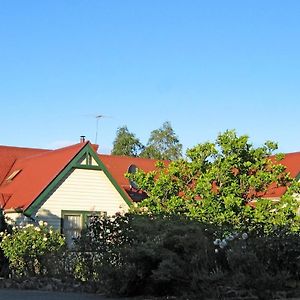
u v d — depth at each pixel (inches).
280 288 410.6
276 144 871.7
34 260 650.2
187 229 448.5
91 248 555.2
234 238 448.5
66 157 986.7
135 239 489.4
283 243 442.6
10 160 1200.2
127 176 882.8
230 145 851.4
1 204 965.8
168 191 845.2
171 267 416.8
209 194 790.5
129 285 444.1
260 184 839.1
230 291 401.7
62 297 449.4
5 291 504.7
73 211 961.5
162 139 2235.5
